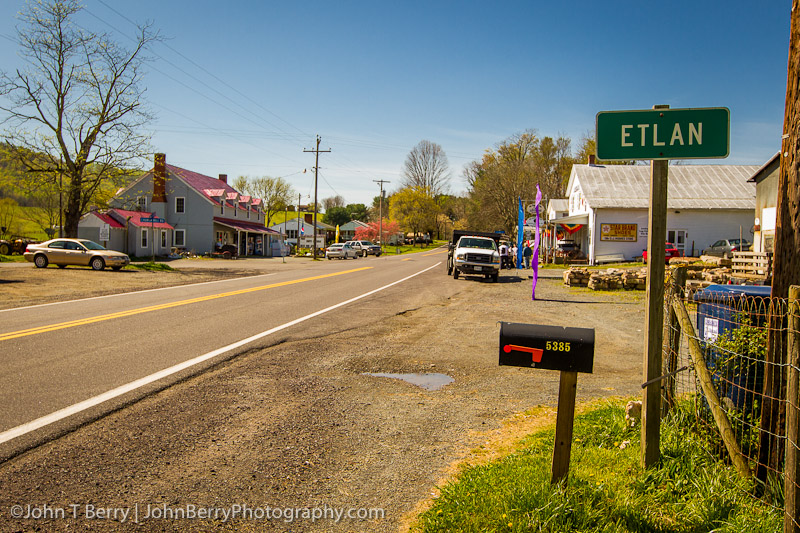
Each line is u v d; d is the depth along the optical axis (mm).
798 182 3271
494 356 8141
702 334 4480
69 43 28844
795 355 2697
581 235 38031
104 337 8609
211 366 6902
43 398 5340
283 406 5426
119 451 4145
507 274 27953
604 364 7703
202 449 4258
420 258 56000
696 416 4156
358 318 11609
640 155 3607
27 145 28844
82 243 26500
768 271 12945
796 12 3289
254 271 29031
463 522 3082
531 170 62656
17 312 11469
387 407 5523
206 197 52344
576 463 3826
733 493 3283
